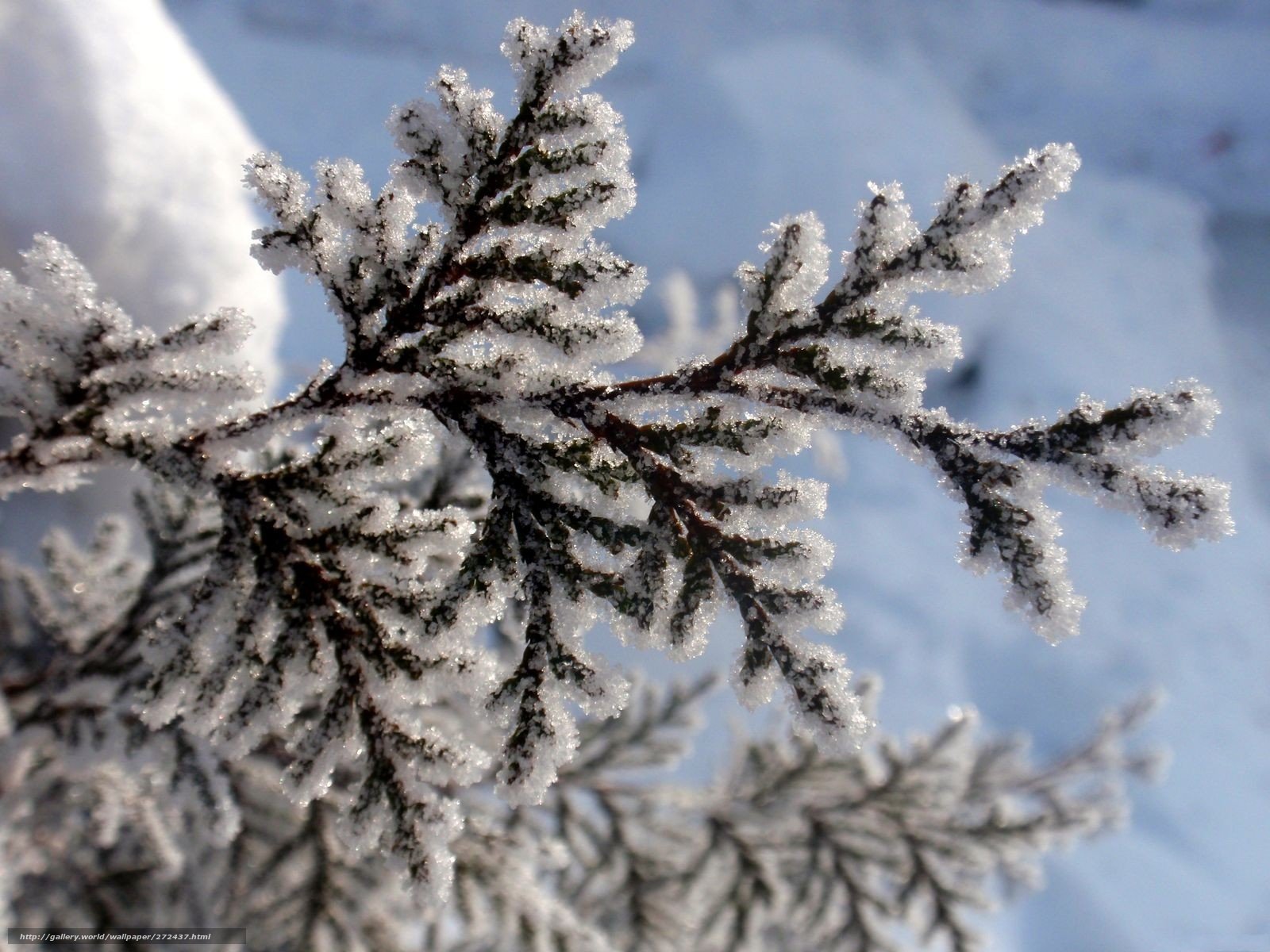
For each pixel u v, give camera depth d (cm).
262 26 144
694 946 48
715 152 150
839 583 138
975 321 161
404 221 20
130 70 58
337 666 20
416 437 21
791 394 20
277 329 65
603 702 20
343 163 20
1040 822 50
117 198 54
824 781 51
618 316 20
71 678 31
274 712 20
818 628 19
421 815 20
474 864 34
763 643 19
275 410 21
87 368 20
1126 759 84
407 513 21
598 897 53
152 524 31
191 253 57
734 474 20
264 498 21
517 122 20
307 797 20
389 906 41
